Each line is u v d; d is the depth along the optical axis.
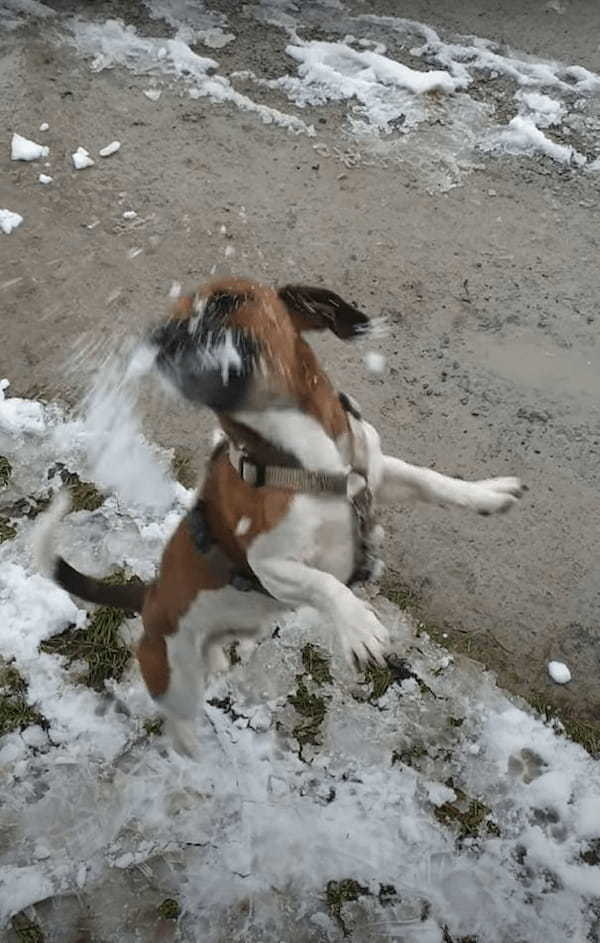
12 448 2.67
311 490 1.84
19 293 2.88
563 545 2.49
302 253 2.93
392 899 2.16
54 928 2.16
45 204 3.08
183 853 2.21
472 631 2.41
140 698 2.37
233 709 2.35
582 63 3.44
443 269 2.89
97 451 2.65
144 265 2.92
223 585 1.98
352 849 2.20
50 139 3.25
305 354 1.84
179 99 3.37
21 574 2.50
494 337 2.78
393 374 2.72
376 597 2.45
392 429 2.64
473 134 3.24
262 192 3.09
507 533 2.51
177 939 2.14
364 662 1.80
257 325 1.77
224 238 2.97
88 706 2.37
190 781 2.28
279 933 2.14
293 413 1.81
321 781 2.27
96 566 2.52
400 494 2.08
